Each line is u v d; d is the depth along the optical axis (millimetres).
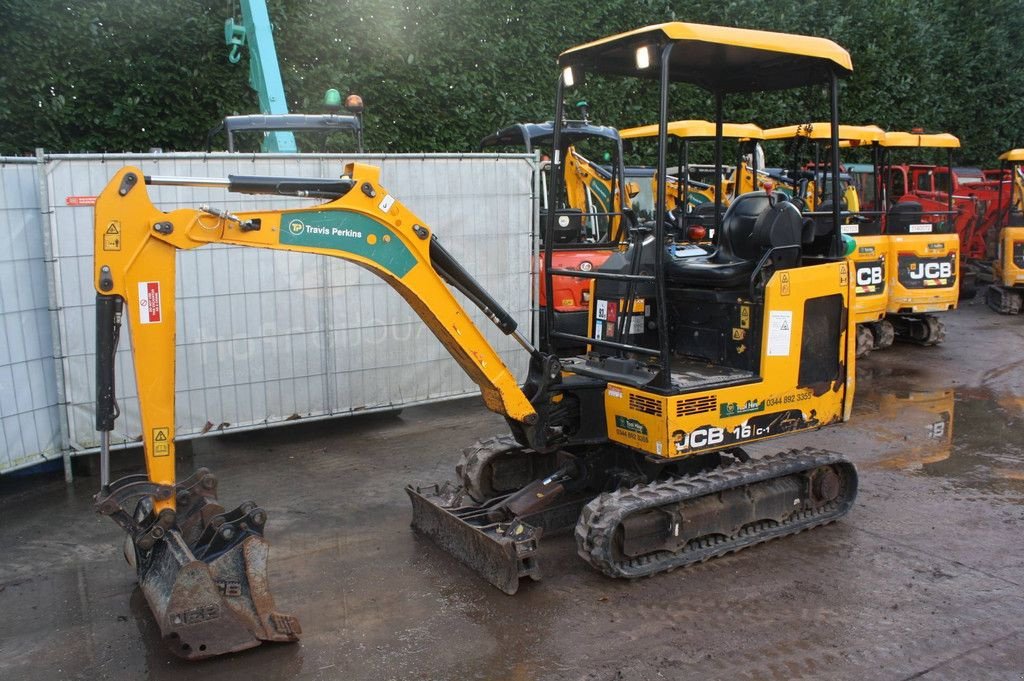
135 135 9039
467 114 10812
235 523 3906
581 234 9070
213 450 6695
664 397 4371
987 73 18203
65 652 3781
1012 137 19000
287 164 6387
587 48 4699
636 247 5062
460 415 7645
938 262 10047
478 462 5113
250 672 3619
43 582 4469
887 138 10312
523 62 11375
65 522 5277
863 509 5480
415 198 6922
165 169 6008
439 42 10656
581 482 4996
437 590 4352
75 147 8758
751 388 4648
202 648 3646
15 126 8477
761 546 4891
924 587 4383
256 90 8617
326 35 9953
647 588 4371
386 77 10430
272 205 6398
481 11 10969
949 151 10656
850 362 5047
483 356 4414
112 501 3592
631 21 12328
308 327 6715
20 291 5664
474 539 4488
